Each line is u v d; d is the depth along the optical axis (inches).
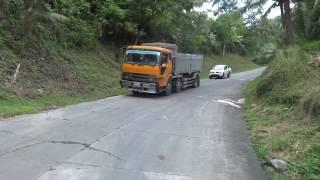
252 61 3208.7
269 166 386.0
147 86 927.7
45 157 366.3
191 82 1222.3
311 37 1183.6
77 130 494.3
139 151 411.2
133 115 642.8
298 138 474.6
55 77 868.6
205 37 2514.8
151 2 1446.9
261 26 1454.2
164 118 633.6
